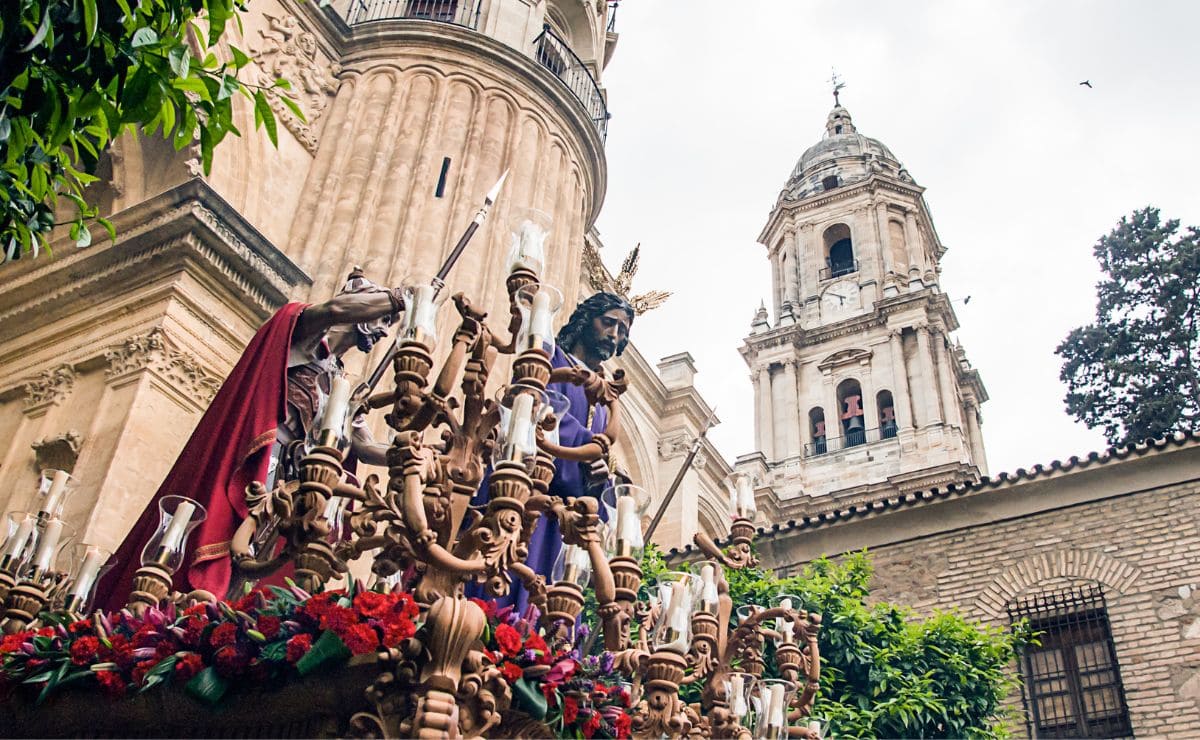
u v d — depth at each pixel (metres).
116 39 6.76
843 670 13.05
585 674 5.84
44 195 7.50
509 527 5.38
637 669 6.11
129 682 5.46
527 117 19.80
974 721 13.08
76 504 12.92
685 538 26.69
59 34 6.59
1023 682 14.98
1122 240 35.25
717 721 6.78
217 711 5.25
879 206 53.69
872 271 51.28
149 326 14.34
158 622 5.57
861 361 48.28
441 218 17.80
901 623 13.74
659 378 28.38
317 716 5.05
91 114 6.91
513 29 21.41
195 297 14.78
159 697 5.36
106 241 15.08
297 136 18.55
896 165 57.78
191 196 14.74
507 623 5.43
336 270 16.92
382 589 5.73
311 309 8.01
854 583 14.91
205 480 7.27
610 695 5.76
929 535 17.31
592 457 6.11
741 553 7.86
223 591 6.71
